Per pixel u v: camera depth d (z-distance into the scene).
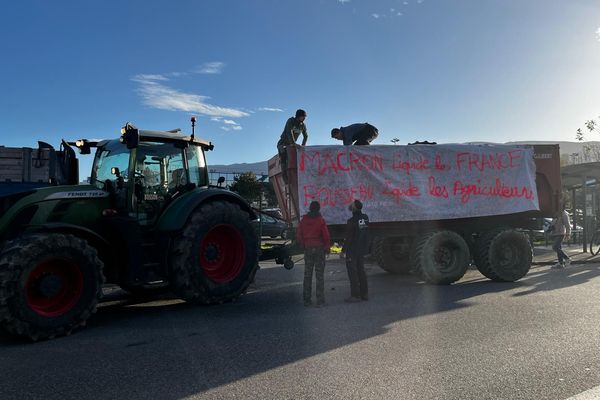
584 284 9.62
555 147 11.32
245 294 9.07
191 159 8.59
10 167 8.52
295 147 9.23
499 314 6.90
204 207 7.88
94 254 6.41
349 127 10.34
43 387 4.28
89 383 4.36
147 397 4.02
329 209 9.27
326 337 5.81
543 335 5.74
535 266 13.33
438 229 10.24
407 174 9.86
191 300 7.68
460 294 8.70
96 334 6.15
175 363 4.90
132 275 7.12
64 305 6.16
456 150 10.25
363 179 9.57
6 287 5.59
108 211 7.15
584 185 16.64
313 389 4.15
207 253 8.02
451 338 5.68
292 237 9.72
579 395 3.98
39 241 5.89
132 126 7.18
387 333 5.95
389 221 9.71
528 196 10.71
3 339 5.97
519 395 3.99
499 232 10.27
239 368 4.71
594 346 5.29
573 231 20.78
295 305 7.93
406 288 9.59
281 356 5.08
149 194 7.79
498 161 10.55
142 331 6.27
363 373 4.52
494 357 4.95
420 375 4.46
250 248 8.39
